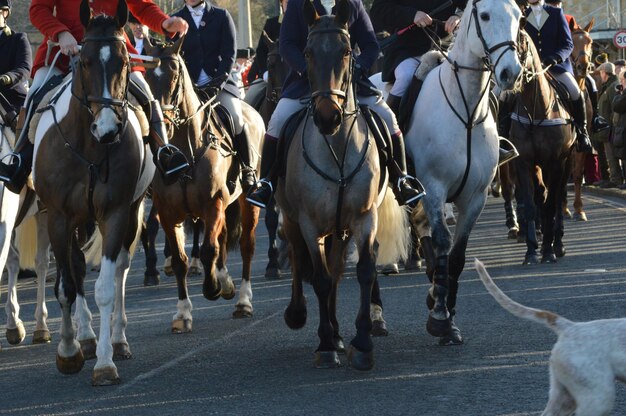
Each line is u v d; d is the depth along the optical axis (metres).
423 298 16.23
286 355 12.73
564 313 14.11
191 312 16.41
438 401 10.17
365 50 12.71
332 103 11.17
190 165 14.98
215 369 12.13
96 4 13.32
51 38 12.64
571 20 25.20
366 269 11.79
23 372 12.53
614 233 23.36
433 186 13.32
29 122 12.84
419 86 13.87
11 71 14.38
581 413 8.19
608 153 33.28
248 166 16.56
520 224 22.91
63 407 10.65
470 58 13.24
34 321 16.42
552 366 8.39
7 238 13.34
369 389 10.79
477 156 13.41
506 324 13.75
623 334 8.11
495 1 13.05
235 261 22.72
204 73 17.42
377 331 13.60
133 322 15.80
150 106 12.95
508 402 9.99
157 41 17.34
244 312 15.77
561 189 20.17
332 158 11.73
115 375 11.64
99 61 11.34
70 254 12.20
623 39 40.62
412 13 14.26
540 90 19.33
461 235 13.55
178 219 15.11
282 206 12.83
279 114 12.66
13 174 12.65
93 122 11.32
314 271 11.99
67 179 11.92
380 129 12.50
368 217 11.91
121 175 11.93
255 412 10.09
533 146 19.50
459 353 12.27
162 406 10.49
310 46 11.39
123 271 13.32
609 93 32.75
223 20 17.47
